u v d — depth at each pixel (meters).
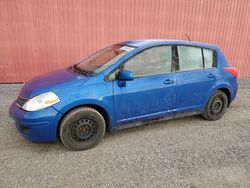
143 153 3.73
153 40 4.48
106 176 3.16
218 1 8.70
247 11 9.15
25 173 3.18
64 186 2.97
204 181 3.13
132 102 3.99
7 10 6.87
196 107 4.73
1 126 4.48
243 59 9.67
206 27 8.86
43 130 3.47
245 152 3.88
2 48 7.12
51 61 7.59
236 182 3.14
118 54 4.16
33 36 7.25
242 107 6.06
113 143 4.01
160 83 4.18
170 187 2.99
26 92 3.75
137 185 3.01
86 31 7.61
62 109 3.50
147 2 7.91
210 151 3.87
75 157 3.57
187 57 4.56
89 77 3.80
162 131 4.52
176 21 8.42
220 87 4.91
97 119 3.76
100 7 7.52
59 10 7.22
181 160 3.57
